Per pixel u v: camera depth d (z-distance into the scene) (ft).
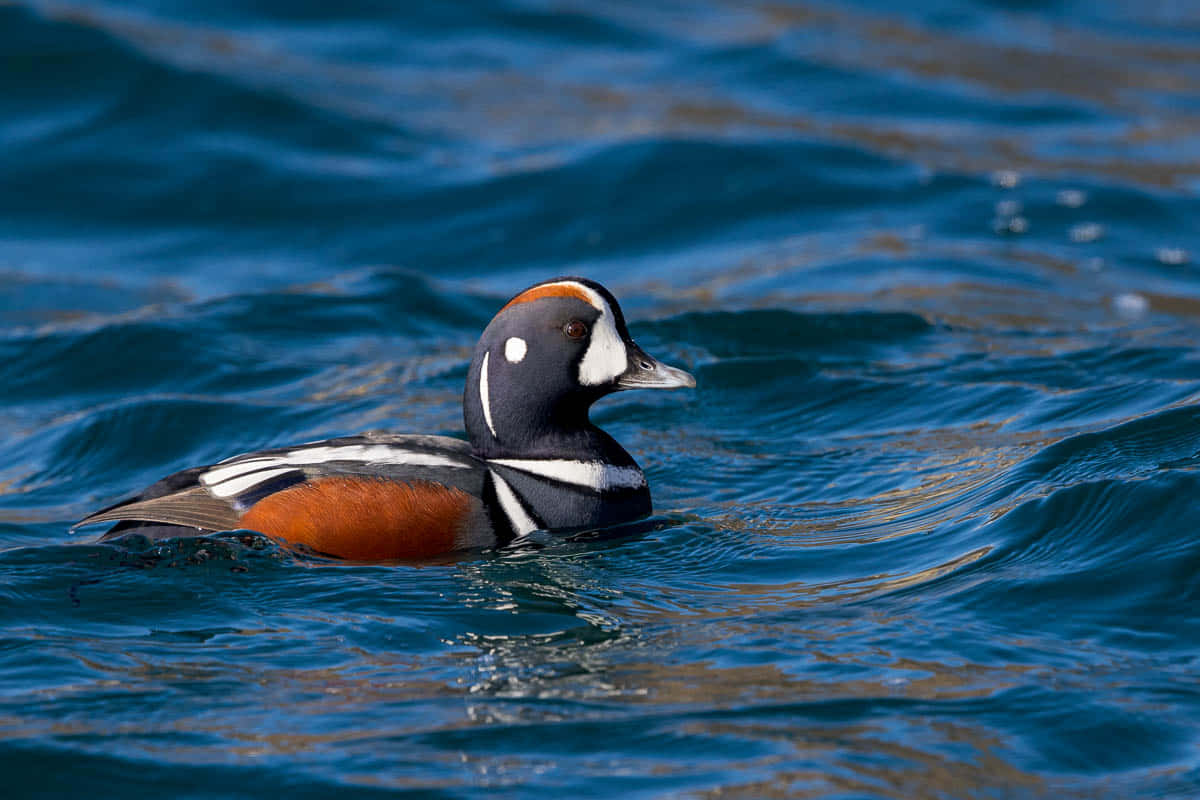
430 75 86.12
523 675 25.36
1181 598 27.40
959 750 22.22
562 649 26.55
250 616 28.35
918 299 56.13
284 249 66.13
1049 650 25.68
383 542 31.22
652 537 33.12
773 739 22.61
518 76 86.28
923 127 79.61
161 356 50.37
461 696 24.53
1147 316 53.78
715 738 22.68
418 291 58.39
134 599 29.12
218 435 43.32
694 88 84.43
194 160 72.74
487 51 90.07
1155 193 70.23
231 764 22.11
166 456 42.22
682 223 67.92
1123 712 23.31
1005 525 31.14
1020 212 67.87
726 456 40.27
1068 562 29.19
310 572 30.58
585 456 33.86
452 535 31.60
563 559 31.65
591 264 64.69
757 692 24.34
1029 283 58.65
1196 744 22.40
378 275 59.57
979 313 54.29
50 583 29.73
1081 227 66.28
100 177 71.15
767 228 67.21
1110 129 81.00
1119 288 58.23
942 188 70.54
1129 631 26.37
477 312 57.31
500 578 30.35
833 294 57.26
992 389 44.14
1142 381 42.70
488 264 65.05
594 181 71.10
